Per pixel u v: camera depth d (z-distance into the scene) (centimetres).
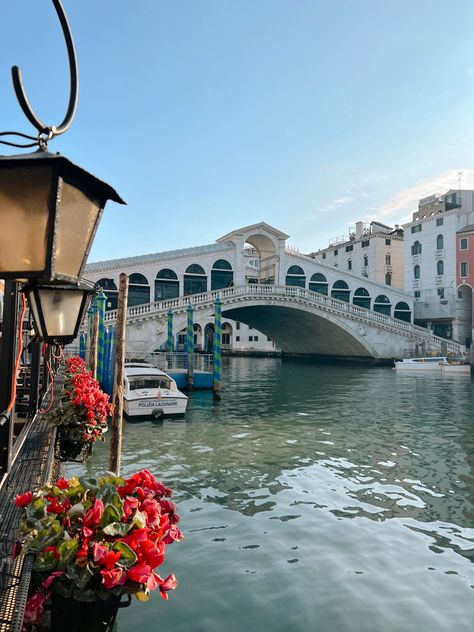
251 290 3975
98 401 716
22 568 248
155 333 3422
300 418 1766
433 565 635
